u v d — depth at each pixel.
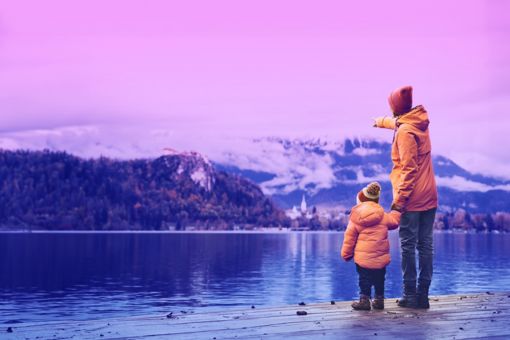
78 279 35.88
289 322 3.64
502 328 3.45
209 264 48.94
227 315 3.92
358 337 3.15
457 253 67.38
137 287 31.58
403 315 3.97
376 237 4.23
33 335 3.15
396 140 4.43
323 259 56.38
